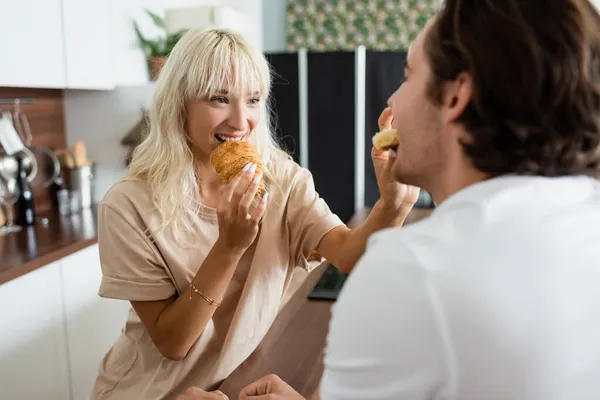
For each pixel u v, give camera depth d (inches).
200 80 44.9
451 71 21.9
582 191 22.3
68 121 122.3
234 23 138.6
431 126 23.6
